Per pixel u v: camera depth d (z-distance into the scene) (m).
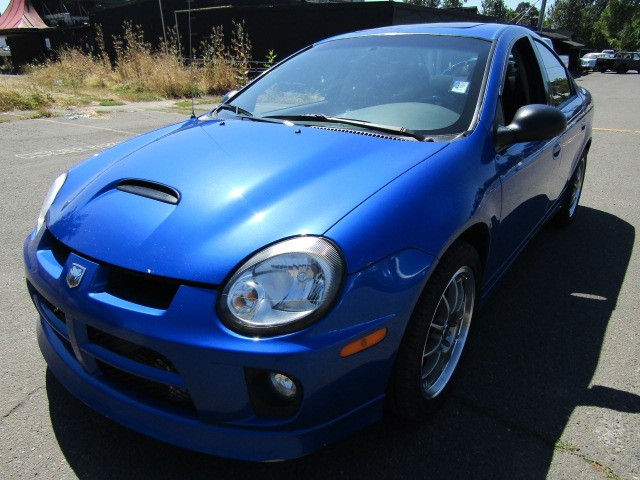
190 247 1.60
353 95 2.61
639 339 2.69
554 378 2.36
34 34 25.55
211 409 1.55
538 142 2.75
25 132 7.82
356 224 1.62
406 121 2.33
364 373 1.61
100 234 1.75
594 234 4.21
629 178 6.02
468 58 2.57
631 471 1.84
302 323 1.47
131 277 1.64
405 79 2.59
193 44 18.88
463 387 2.28
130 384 1.73
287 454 1.56
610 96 17.20
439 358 2.08
